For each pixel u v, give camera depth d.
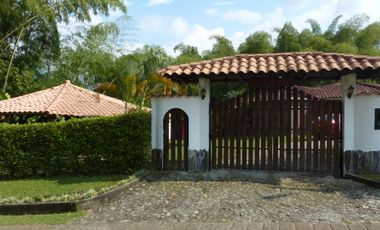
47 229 6.98
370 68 9.84
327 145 10.84
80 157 11.91
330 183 9.84
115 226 7.04
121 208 8.36
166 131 11.72
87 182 10.66
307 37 26.17
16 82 24.88
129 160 11.70
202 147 11.40
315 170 10.91
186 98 11.51
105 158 11.79
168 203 8.49
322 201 8.22
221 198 8.65
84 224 7.27
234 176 10.66
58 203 8.38
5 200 8.71
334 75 10.79
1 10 22.92
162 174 11.22
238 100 11.38
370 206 7.75
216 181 10.26
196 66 11.16
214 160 11.51
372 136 10.78
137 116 11.70
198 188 9.60
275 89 11.17
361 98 10.88
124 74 17.34
